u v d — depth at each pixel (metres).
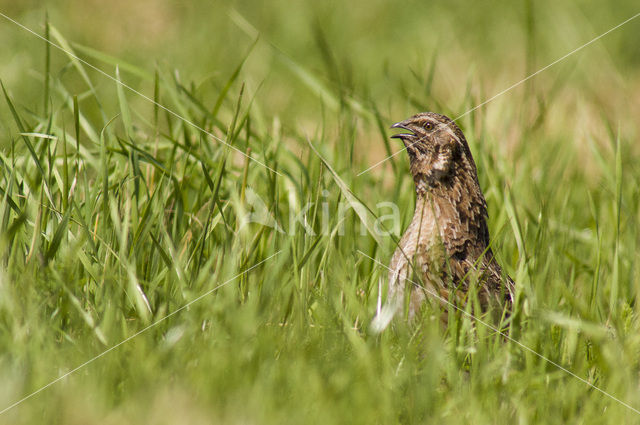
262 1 24.23
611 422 7.18
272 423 6.59
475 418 7.00
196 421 6.48
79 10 20.73
